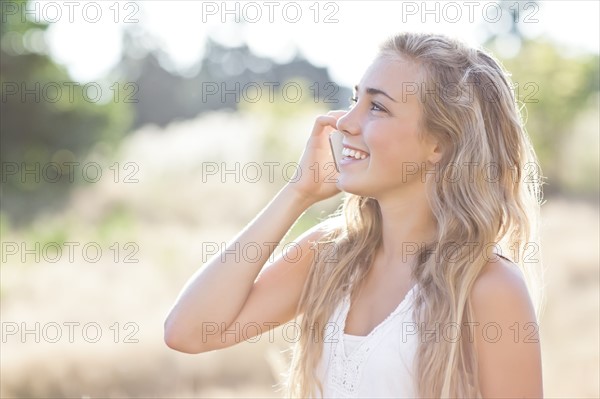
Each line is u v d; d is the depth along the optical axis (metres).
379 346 3.64
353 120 3.85
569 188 35.19
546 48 37.66
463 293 3.58
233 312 4.02
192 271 19.95
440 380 3.53
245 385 11.61
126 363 12.33
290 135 34.62
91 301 16.38
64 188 34.06
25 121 36.22
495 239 3.87
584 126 35.34
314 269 4.14
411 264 3.83
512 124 3.93
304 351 3.96
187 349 4.03
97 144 38.06
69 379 12.09
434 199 3.81
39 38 36.81
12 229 30.84
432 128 3.78
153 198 30.78
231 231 26.72
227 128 36.91
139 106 69.31
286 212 4.12
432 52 3.81
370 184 3.81
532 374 3.51
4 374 12.12
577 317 14.00
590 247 20.08
